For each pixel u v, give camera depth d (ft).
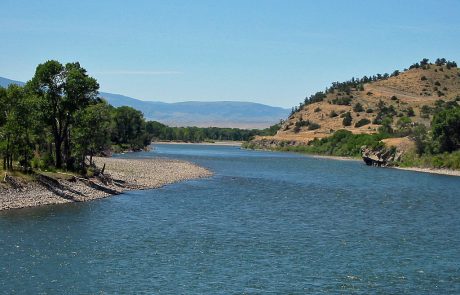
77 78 257.14
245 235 163.32
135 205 215.10
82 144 271.49
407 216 206.08
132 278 116.57
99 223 174.29
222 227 175.22
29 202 201.67
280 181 337.93
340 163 551.59
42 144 290.76
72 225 168.96
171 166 406.82
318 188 302.45
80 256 132.77
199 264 128.88
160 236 158.40
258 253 140.87
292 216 200.95
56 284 111.24
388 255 141.49
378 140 606.55
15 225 164.86
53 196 215.10
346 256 139.64
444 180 366.63
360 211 217.36
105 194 240.32
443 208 229.45
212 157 595.47
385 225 185.37
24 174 221.25
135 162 428.15
